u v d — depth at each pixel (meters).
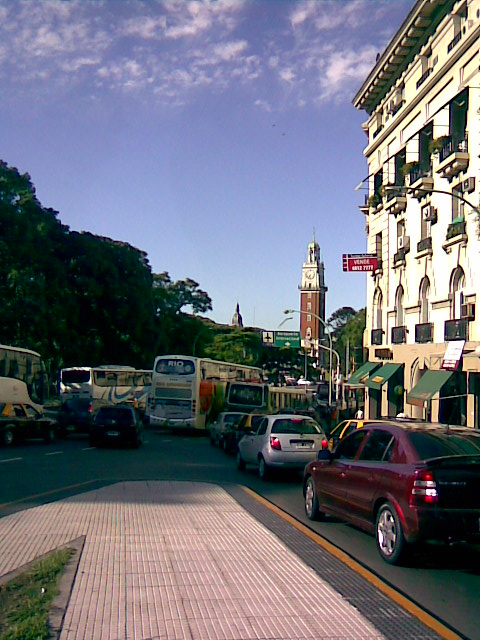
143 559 7.95
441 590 7.35
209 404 39.06
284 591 6.77
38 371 30.20
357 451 10.02
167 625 5.71
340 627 5.77
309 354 92.31
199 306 72.00
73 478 16.16
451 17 27.16
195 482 15.56
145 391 45.88
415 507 7.94
